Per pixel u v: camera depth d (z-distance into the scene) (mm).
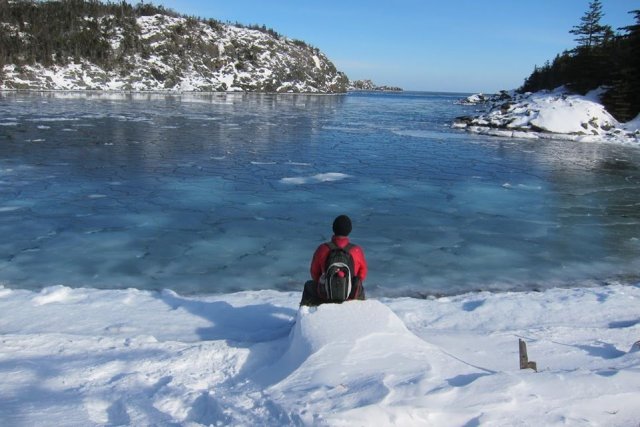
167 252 8445
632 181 16078
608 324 5309
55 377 3209
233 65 119062
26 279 7125
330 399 2576
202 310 5555
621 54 43812
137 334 4766
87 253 8266
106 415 2715
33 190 12453
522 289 7277
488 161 19766
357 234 9758
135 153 18609
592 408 2662
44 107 39969
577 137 28891
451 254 8750
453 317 5543
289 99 79000
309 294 4363
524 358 3367
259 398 2688
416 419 2385
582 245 9414
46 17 101250
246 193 12914
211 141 22812
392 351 3229
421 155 20844
